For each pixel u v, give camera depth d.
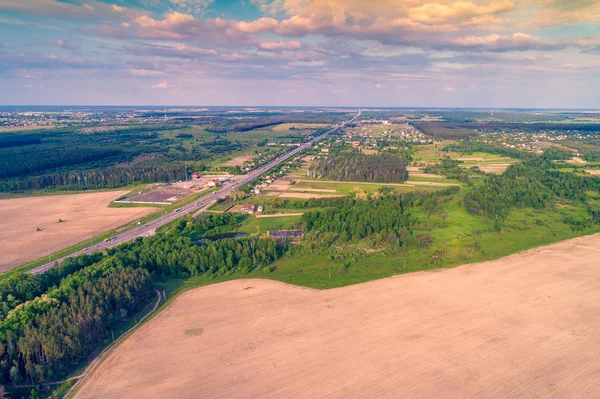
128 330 103.75
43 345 87.19
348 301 116.31
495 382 82.75
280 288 125.56
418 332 100.19
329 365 88.19
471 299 117.12
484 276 132.75
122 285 113.75
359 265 143.62
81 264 133.62
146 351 94.50
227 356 91.94
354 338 97.81
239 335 99.94
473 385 81.88
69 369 89.12
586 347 94.25
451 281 129.12
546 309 111.56
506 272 135.88
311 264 145.62
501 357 90.62
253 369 87.31
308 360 90.00
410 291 122.25
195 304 116.44
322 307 113.06
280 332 100.88
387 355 91.31
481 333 99.75
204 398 79.31
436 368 86.94
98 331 98.94
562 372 85.81
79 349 91.50
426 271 137.25
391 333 99.88
